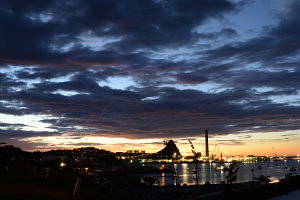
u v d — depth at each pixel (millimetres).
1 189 29859
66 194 33938
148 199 53906
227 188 22156
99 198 38375
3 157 71562
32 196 26719
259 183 127062
